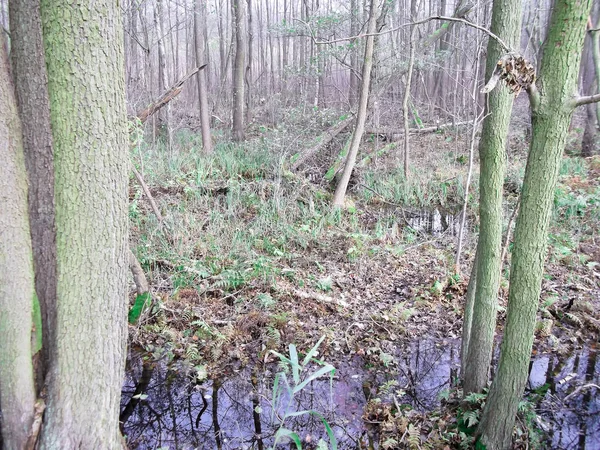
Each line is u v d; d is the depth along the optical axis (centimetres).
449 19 255
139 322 497
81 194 222
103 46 219
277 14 2427
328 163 1148
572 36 239
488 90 229
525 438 345
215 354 465
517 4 306
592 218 790
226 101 1917
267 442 364
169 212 716
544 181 263
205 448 357
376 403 404
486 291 356
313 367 458
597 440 357
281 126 1173
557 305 559
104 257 232
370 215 909
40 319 233
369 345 490
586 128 1214
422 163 1168
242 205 842
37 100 230
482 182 340
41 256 236
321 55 1003
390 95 1563
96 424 237
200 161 1002
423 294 584
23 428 224
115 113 230
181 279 560
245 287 567
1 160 216
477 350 370
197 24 1156
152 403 411
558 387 428
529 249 276
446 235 799
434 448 342
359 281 618
